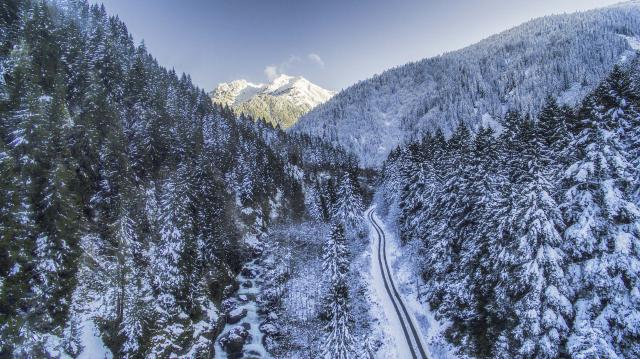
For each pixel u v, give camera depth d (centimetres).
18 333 2662
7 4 6303
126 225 3928
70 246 3494
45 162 3434
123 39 10744
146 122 5959
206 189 5947
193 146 6856
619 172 2205
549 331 2355
